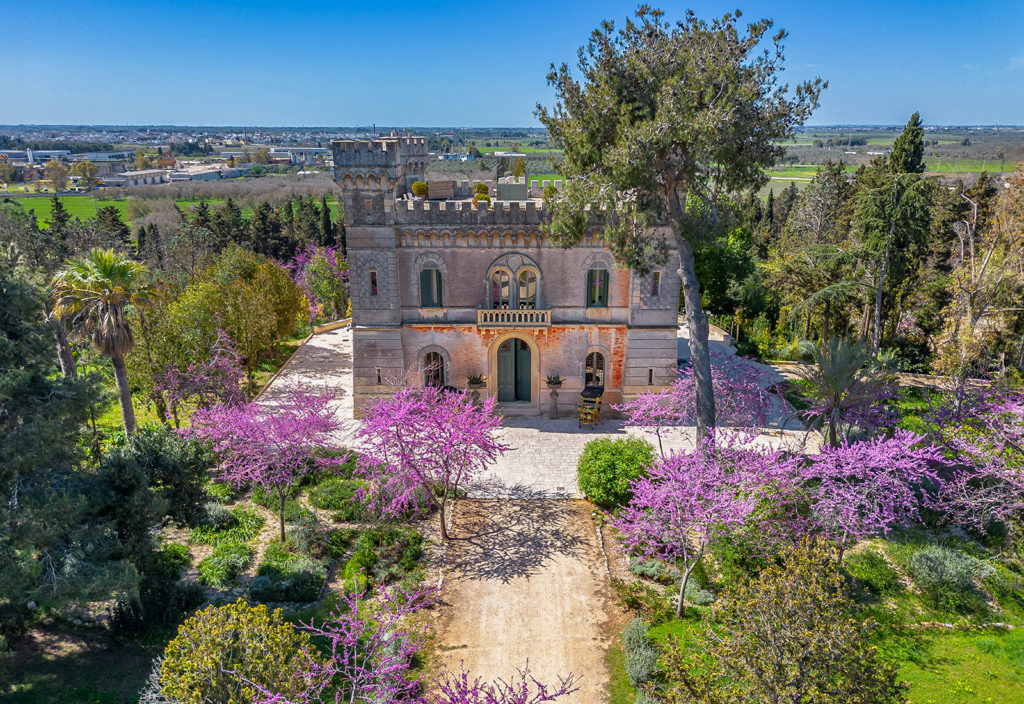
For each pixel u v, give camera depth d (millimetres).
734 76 25766
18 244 49750
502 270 37156
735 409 35906
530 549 27219
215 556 26328
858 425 31750
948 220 63031
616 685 20359
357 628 19062
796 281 53031
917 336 53031
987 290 45125
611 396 39438
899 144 60469
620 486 28547
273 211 102438
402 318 37844
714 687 15656
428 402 31797
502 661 21281
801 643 14312
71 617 22375
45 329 21719
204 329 42719
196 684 15141
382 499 28766
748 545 24625
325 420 29000
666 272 36688
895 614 23578
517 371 39625
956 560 24688
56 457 21203
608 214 30906
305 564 25469
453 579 25344
